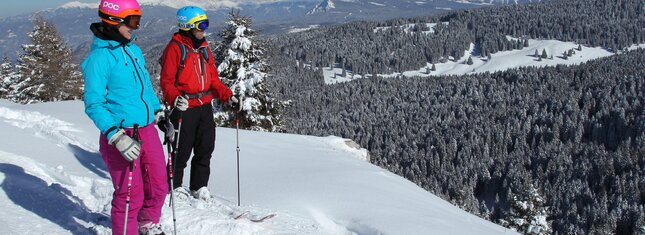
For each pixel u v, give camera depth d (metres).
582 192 108.88
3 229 3.25
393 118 183.00
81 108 12.09
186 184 5.62
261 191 5.54
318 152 9.35
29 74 33.09
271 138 10.46
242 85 20.34
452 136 149.50
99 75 2.88
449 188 118.31
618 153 125.38
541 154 132.00
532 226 43.69
